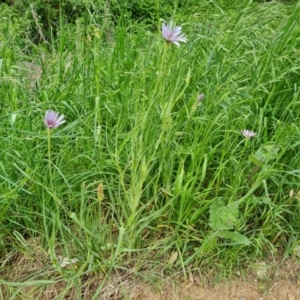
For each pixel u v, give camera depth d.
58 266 2.13
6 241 2.45
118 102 2.82
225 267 2.43
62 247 2.42
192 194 2.38
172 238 2.45
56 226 2.40
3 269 2.39
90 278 2.36
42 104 2.58
